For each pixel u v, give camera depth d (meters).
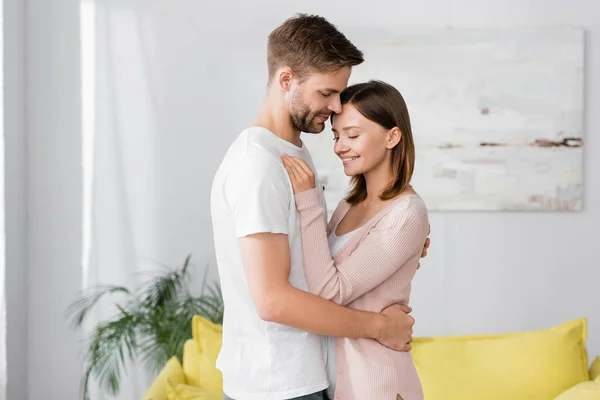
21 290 3.63
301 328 1.63
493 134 3.57
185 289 3.67
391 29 3.56
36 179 3.68
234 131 3.64
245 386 1.71
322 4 3.60
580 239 3.62
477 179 3.58
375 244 1.73
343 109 1.81
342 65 1.72
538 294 3.63
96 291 3.69
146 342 3.57
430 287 3.64
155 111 3.65
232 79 3.63
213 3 3.62
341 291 1.68
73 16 3.65
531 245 3.62
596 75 3.60
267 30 3.62
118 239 3.68
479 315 3.64
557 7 3.58
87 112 3.67
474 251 3.63
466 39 3.56
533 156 3.58
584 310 3.63
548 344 2.62
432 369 2.61
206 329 2.71
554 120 3.57
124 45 3.64
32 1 3.64
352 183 1.97
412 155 1.82
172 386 2.42
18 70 3.57
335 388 1.75
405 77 3.57
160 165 3.66
